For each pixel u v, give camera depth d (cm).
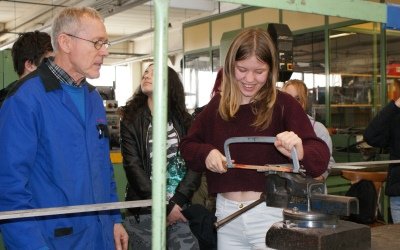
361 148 486
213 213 207
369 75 518
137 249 218
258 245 153
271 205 131
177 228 211
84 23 146
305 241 118
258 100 153
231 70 151
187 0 816
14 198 135
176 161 215
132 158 218
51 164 143
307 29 568
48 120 142
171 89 219
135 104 224
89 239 152
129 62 1195
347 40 545
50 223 144
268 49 146
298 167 124
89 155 151
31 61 186
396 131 245
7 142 137
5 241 139
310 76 575
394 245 134
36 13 942
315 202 121
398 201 254
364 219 315
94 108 159
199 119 165
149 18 996
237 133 154
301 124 146
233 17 664
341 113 545
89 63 148
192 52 750
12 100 141
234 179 153
